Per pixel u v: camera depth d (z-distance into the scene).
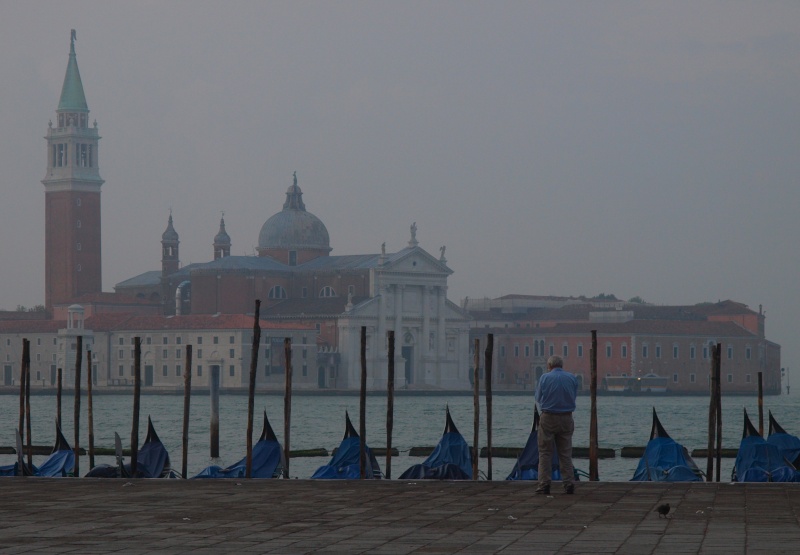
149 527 26.72
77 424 66.81
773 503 30.25
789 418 188.75
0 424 161.38
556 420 33.16
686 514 28.27
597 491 33.91
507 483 36.84
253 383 54.81
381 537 25.06
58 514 29.17
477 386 55.22
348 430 55.56
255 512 29.44
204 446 112.25
